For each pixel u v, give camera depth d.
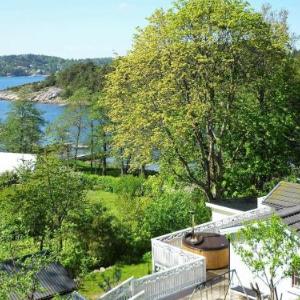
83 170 75.44
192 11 35.41
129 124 37.19
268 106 38.97
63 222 30.02
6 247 19.80
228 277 21.84
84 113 74.19
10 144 79.88
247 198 36.28
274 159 38.00
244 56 36.91
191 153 39.03
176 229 32.47
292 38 50.06
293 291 18.75
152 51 36.47
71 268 27.25
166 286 20.75
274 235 15.38
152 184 39.44
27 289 17.52
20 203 28.98
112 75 38.62
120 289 19.34
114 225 30.94
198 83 36.47
